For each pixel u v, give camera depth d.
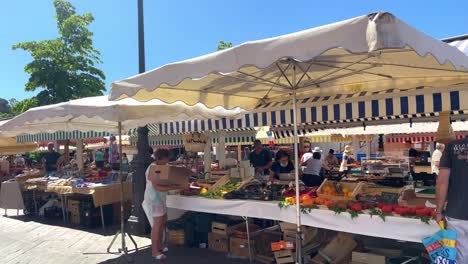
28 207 10.11
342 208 4.20
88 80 19.58
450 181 3.29
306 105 6.16
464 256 3.17
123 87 3.85
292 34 2.72
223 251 5.88
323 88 5.58
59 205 9.44
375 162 12.71
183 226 6.39
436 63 3.56
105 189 7.97
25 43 18.56
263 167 9.14
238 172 7.14
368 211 4.04
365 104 5.63
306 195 4.67
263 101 6.12
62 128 7.03
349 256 4.77
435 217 3.49
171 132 9.44
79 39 19.45
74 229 7.93
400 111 5.34
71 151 22.50
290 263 4.90
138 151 7.31
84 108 5.47
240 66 2.95
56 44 18.88
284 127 12.62
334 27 2.47
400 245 5.48
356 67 4.03
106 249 6.33
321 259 4.81
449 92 4.92
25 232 7.75
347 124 10.95
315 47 2.55
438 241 3.32
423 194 5.03
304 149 18.14
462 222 3.16
